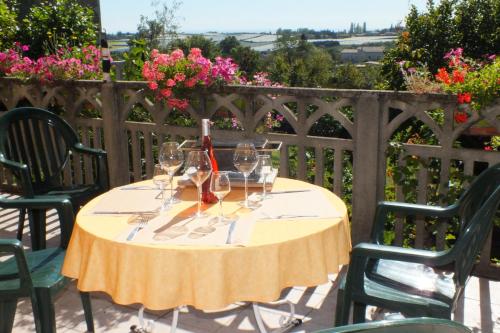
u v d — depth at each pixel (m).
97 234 2.07
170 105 4.22
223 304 1.91
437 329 1.00
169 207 2.37
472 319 2.98
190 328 2.93
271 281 1.94
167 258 1.91
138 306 3.17
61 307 3.18
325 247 2.12
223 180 2.16
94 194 3.83
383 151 3.58
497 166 2.36
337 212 2.29
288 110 3.87
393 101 3.48
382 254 2.14
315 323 2.98
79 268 2.20
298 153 3.91
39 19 7.75
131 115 5.49
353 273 2.22
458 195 3.42
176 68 4.05
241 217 2.22
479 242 2.11
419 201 3.57
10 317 2.45
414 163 3.50
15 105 5.20
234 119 4.38
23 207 2.86
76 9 8.17
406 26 14.23
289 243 1.98
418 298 2.18
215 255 1.89
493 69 3.17
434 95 3.30
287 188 2.66
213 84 4.05
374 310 3.07
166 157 2.43
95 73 5.10
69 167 5.08
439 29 14.04
